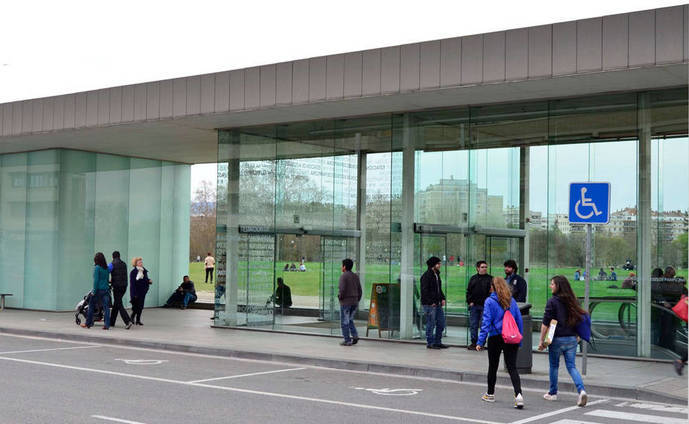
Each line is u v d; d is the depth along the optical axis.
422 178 17.81
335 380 12.71
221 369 13.74
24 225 25.56
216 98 18.12
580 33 13.80
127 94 19.62
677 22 12.93
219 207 20.56
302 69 16.86
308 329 19.02
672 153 15.07
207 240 51.62
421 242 17.75
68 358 14.72
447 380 12.98
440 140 17.62
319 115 18.38
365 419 9.38
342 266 18.58
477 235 17.20
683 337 14.67
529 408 10.38
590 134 15.97
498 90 15.34
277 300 19.56
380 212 18.27
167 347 16.66
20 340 17.95
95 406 9.79
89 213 25.19
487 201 17.11
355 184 18.66
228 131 20.53
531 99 16.38
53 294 24.66
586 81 14.44
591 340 15.69
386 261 18.11
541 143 16.52
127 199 26.17
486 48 14.70
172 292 27.50
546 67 14.11
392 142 18.17
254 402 10.39
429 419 9.45
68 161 24.81
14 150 25.41
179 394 10.89
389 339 17.75
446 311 17.23
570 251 16.25
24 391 10.84
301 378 12.86
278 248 19.66
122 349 16.55
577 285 16.14
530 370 12.98
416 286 17.69
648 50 13.17
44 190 25.05
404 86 15.57
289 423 9.02
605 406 10.66
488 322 10.60
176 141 22.73
